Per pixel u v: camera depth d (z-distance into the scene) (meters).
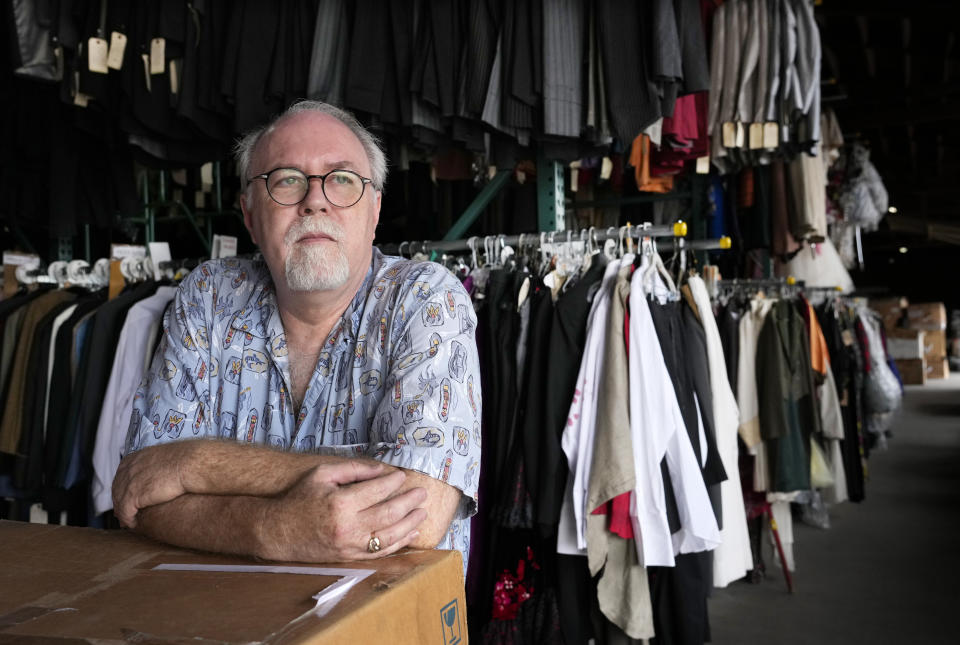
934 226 15.88
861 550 3.68
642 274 1.81
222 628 0.48
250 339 1.19
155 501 0.85
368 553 0.71
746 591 3.09
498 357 1.88
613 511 1.70
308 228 1.07
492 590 1.89
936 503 4.67
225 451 0.86
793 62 2.71
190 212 3.85
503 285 1.95
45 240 4.00
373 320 1.11
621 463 1.66
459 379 1.00
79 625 0.49
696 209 3.68
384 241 4.14
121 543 0.76
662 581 1.90
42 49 2.34
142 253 2.43
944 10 4.93
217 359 1.19
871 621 2.75
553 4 2.10
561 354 1.79
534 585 1.91
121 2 2.34
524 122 2.14
